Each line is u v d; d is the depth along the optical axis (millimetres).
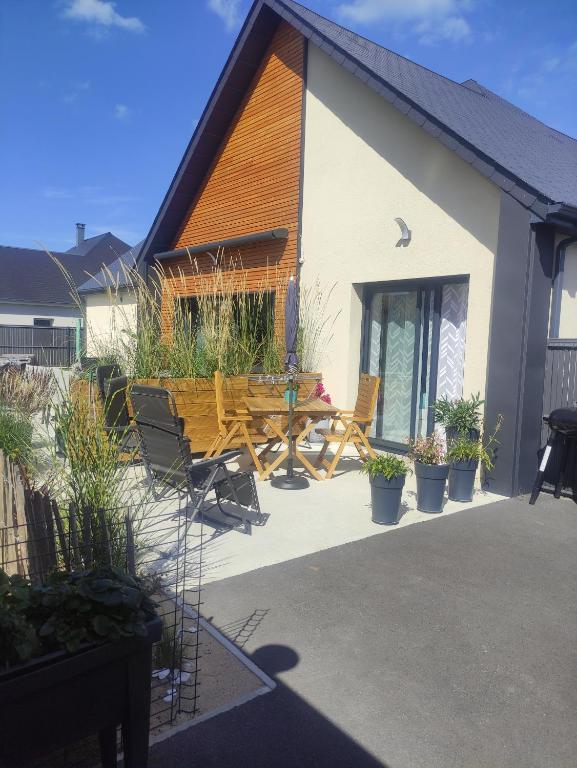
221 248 10250
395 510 4746
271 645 2959
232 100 9758
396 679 2697
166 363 6934
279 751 2234
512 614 3326
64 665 1832
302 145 8555
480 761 2211
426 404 7316
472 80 11859
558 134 11406
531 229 5449
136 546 3457
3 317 27547
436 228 6613
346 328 7926
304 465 6340
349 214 7789
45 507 2662
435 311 7125
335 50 7293
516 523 4867
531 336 5582
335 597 3488
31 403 6148
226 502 5223
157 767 2141
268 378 7133
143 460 4961
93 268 32156
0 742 1771
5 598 1959
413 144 6852
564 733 2371
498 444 5723
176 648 2797
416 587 3639
